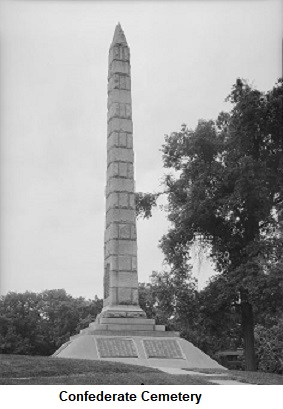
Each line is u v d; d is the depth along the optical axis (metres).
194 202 32.22
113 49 31.27
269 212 32.09
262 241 30.25
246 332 32.72
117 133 29.81
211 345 53.69
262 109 30.86
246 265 29.89
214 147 34.75
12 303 72.69
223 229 33.69
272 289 28.20
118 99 30.39
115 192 28.86
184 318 34.12
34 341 70.31
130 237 28.47
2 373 16.45
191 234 33.84
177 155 36.12
